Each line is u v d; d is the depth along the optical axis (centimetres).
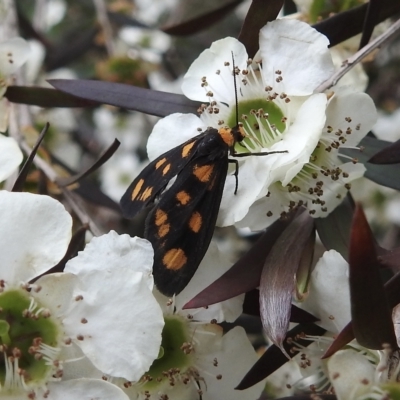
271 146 14
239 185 14
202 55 15
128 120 25
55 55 21
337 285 14
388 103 23
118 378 14
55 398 13
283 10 17
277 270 14
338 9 16
